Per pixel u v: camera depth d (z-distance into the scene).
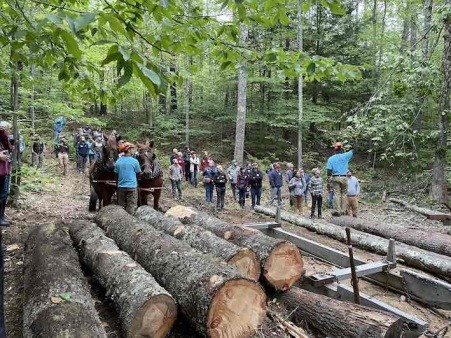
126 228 6.16
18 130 10.23
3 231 7.70
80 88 5.27
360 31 23.17
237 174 14.13
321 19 22.69
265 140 25.27
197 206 13.07
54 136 20.27
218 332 3.76
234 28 4.04
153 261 4.84
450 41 13.11
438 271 6.32
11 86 10.02
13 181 9.85
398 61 13.52
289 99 24.97
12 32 2.61
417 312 5.25
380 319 3.96
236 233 5.84
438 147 13.98
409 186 16.62
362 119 13.42
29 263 5.11
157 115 25.69
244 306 3.87
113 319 4.39
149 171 9.45
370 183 18.56
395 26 26.27
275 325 4.47
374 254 7.53
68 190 14.09
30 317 3.63
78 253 5.84
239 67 4.55
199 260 4.36
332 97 24.75
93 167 9.92
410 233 8.07
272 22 3.99
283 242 5.12
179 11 3.67
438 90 13.98
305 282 5.22
